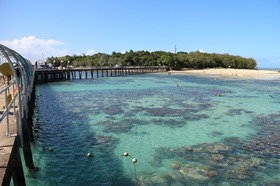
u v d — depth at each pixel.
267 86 47.88
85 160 12.21
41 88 43.00
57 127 17.97
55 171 10.97
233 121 19.91
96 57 144.38
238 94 35.72
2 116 6.82
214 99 30.81
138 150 13.60
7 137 7.65
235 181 10.14
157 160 12.26
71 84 50.41
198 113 22.61
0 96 17.23
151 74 90.19
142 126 18.28
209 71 103.12
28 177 10.34
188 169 11.17
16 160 7.51
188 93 36.50
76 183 9.99
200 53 144.88
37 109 24.41
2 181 5.03
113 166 11.58
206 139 15.51
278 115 22.09
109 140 15.18
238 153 13.20
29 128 14.40
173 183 9.95
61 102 28.42
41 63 70.88
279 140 15.41
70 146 14.10
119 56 143.38
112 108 24.69
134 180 10.23
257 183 10.04
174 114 22.16
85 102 28.34
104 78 69.62
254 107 25.66
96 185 9.85
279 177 10.58
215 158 12.45
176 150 13.61
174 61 116.62
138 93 36.31
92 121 19.64
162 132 16.89
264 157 12.70
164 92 37.62
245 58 143.75
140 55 131.62
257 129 17.75
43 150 13.42
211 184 9.88
